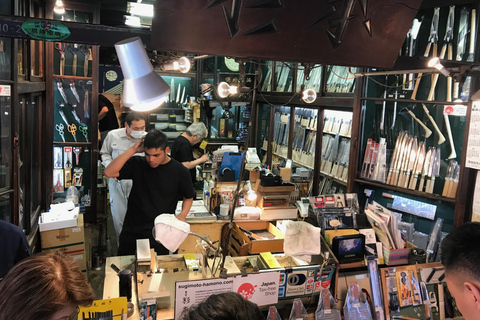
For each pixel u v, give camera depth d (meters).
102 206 5.38
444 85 3.93
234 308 0.98
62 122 4.94
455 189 3.84
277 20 2.31
